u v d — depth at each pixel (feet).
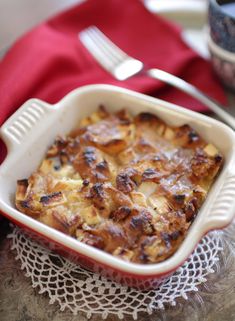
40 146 1.54
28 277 1.42
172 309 1.35
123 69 1.88
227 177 1.36
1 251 1.47
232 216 1.28
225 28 1.70
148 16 2.05
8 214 1.33
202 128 1.55
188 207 1.38
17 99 1.67
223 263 1.43
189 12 2.22
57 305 1.36
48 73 1.81
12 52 1.84
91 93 1.64
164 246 1.30
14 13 2.25
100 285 1.38
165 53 1.96
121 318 1.33
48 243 1.35
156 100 1.61
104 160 1.51
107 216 1.39
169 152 1.55
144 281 1.27
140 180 1.47
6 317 1.35
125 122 1.61
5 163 1.46
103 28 2.05
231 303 1.35
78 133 1.62
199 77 1.90
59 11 2.21
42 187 1.47
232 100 1.86
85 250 1.25
